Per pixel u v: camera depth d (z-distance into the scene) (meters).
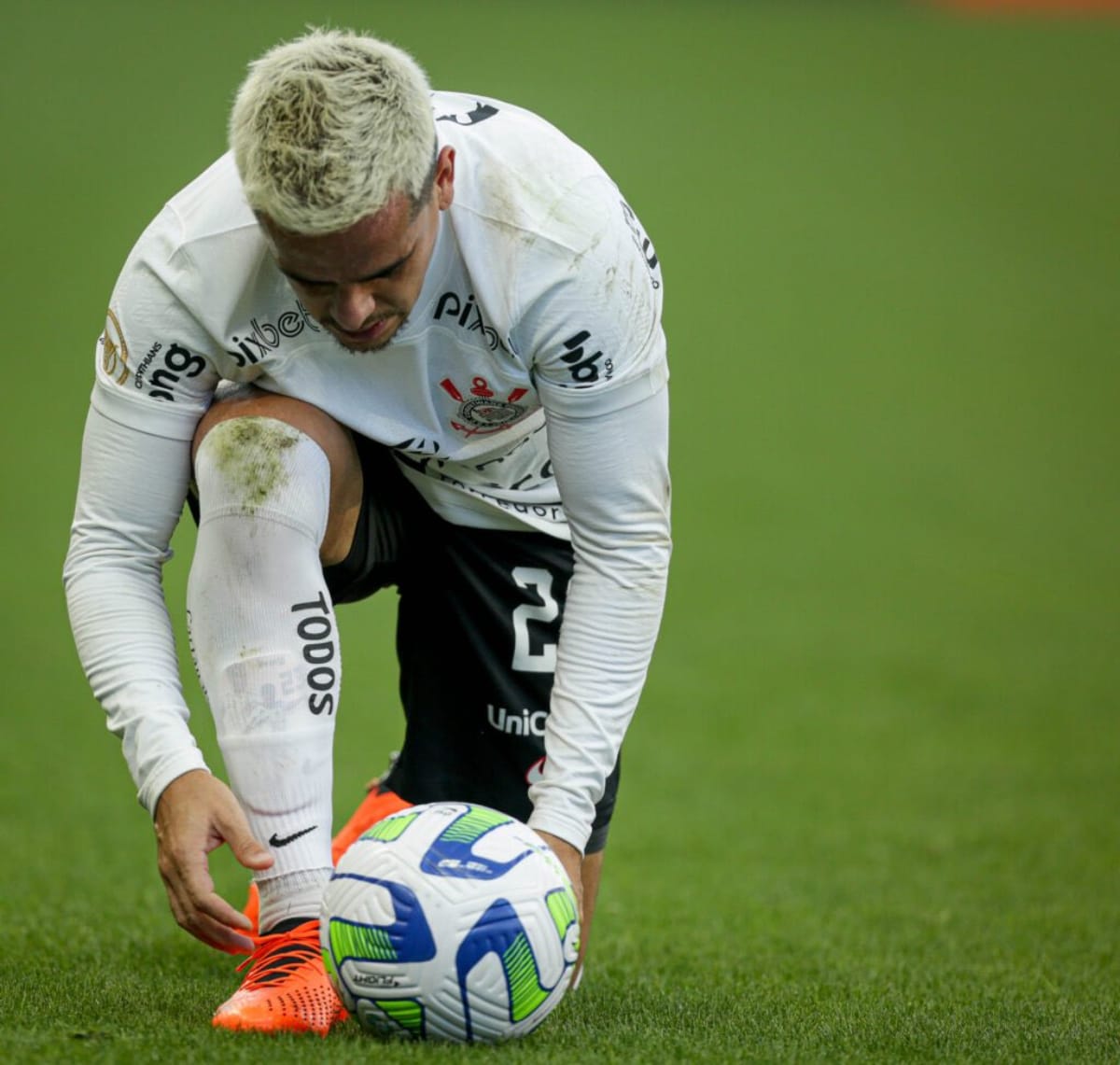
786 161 93.50
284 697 10.08
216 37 105.38
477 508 12.15
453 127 9.88
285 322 10.17
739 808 24.66
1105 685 32.41
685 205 84.88
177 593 34.44
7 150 83.50
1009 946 15.33
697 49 115.12
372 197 8.54
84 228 73.38
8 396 53.62
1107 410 58.06
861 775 26.64
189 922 9.46
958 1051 9.70
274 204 8.52
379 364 10.39
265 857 9.47
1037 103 107.19
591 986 12.49
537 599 12.47
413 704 12.89
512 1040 9.15
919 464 51.44
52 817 23.05
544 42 113.38
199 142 86.06
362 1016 9.05
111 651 10.01
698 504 46.88
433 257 9.73
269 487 10.11
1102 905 18.00
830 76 111.38
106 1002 10.37
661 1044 9.46
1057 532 44.75
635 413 9.93
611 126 96.94
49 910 16.17
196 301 9.84
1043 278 76.12
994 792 25.56
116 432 10.15
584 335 9.66
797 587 39.62
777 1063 9.05
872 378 61.31
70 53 100.38
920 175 92.62
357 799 24.48
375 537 11.97
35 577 37.59
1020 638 35.78
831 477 49.88
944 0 134.75
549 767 10.25
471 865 8.98
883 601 38.56
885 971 13.56
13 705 29.31
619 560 10.23
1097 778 26.41
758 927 16.75
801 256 78.06
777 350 64.69
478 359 10.23
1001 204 88.12
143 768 9.73
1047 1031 10.45
